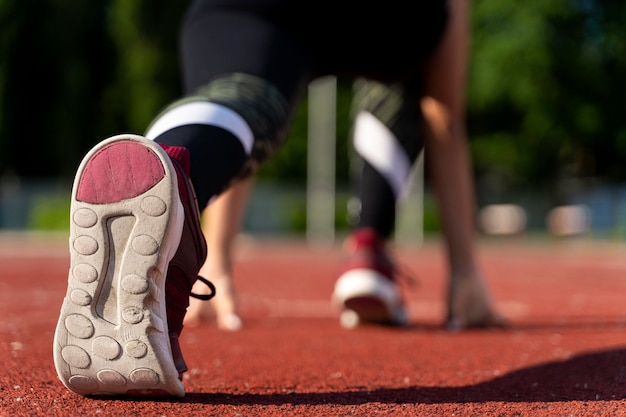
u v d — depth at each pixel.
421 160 21.48
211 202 1.58
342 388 1.64
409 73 2.42
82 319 1.33
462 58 2.63
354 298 2.81
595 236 21.05
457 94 2.71
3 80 26.47
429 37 2.26
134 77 28.02
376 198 2.82
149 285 1.32
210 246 2.91
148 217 1.31
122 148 1.31
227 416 1.34
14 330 2.70
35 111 27.50
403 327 2.94
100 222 1.31
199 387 1.62
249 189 2.89
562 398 1.53
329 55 2.19
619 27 24.09
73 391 1.42
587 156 25.56
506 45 23.28
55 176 28.38
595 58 24.44
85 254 1.32
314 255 13.00
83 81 27.61
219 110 1.65
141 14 27.92
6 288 5.47
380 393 1.58
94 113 28.14
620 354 2.05
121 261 1.32
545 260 12.11
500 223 23.70
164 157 1.31
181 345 2.34
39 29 26.98
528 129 24.22
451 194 2.81
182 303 1.42
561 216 21.62
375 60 2.26
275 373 1.83
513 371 1.86
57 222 21.27
